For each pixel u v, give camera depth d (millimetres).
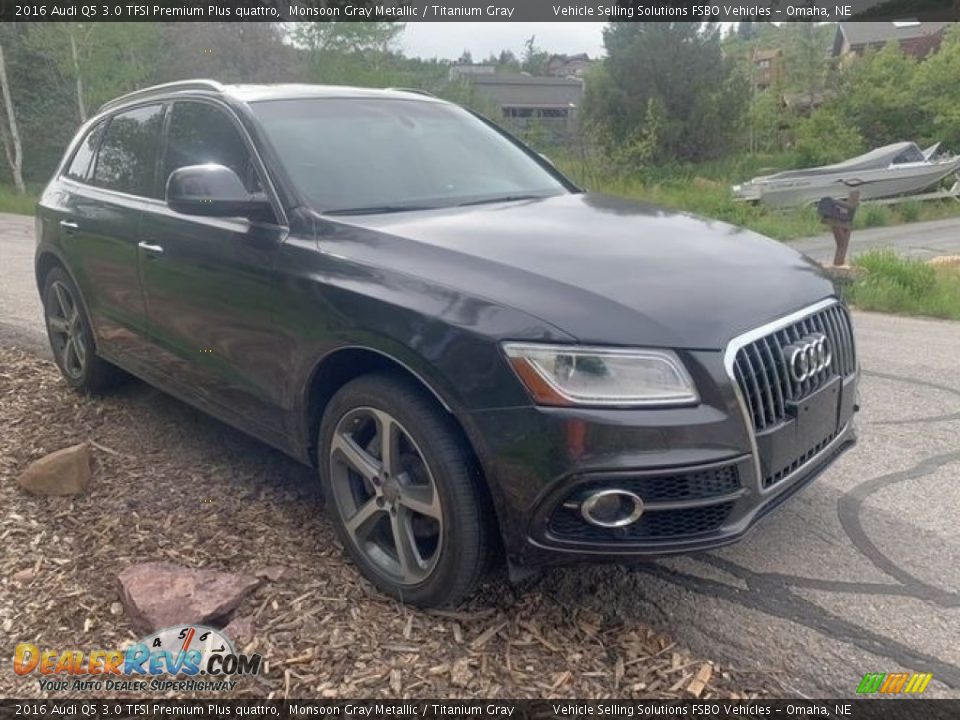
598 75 28625
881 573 3316
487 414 2674
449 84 28859
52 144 30234
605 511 2637
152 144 4449
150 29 26297
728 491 2719
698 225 3645
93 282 4766
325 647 2805
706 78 27281
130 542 3469
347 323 3031
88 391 5215
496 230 3299
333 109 4152
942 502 3908
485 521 2828
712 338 2689
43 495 3834
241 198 3455
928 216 20188
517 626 2947
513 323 2678
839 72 32469
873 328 7961
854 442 3494
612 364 2600
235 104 3951
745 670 2744
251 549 3418
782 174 20500
